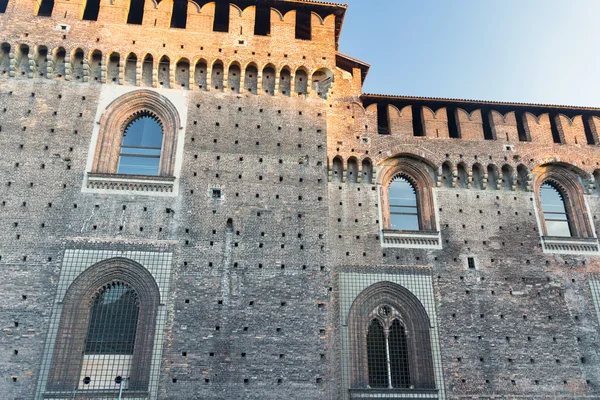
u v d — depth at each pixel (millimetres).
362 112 32469
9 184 26000
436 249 29516
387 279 28219
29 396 22078
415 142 32031
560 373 27547
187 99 29516
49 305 23719
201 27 31047
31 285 24000
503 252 30109
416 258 29109
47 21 29422
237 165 28438
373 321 27469
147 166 28203
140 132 29031
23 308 23531
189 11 31344
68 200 26016
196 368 23688
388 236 29391
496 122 33469
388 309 27781
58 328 23359
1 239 24734
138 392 22688
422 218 30766
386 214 30234
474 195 31500
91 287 24453
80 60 29422
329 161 30844
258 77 30531
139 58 29469
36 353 22812
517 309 28703
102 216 25906
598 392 27500
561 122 34094
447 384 26328
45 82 28594
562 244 30891
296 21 35375
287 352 24734
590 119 34844
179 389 23172
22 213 25438
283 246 26953
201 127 28953
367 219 29812
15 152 26719
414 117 35094
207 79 29938
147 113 29406
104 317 24297
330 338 25547
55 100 28250
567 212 32750
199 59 30234
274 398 23797
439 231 30000
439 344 27125
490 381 26797
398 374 26609
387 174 31562
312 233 27547
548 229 32031
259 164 28719
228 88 30359
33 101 28031
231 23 31562
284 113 30344
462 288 28750
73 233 25312
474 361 27094
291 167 29000
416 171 31922
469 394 26328
